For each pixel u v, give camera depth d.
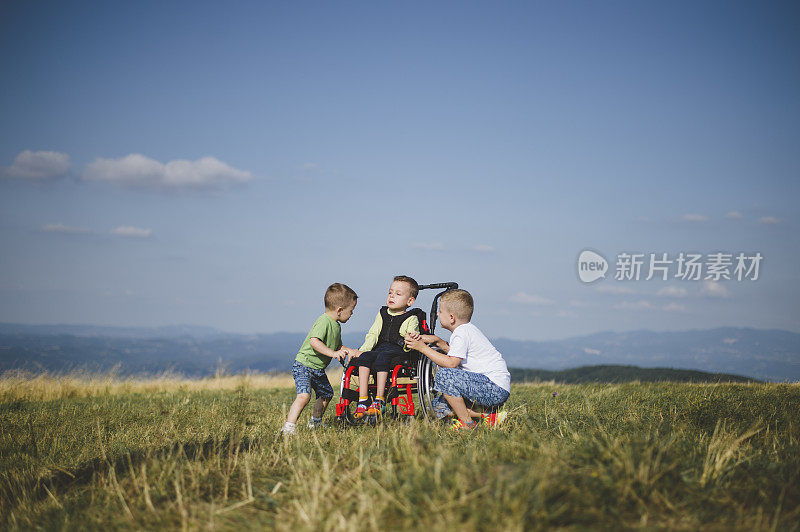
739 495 2.76
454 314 5.40
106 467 3.98
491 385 5.05
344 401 5.88
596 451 3.15
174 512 2.97
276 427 5.85
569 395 8.16
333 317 6.02
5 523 3.15
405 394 5.83
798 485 2.83
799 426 4.43
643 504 2.58
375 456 3.59
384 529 2.41
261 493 3.16
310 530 2.43
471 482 2.77
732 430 4.37
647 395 7.29
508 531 2.22
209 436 5.02
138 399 10.45
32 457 4.67
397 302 6.26
